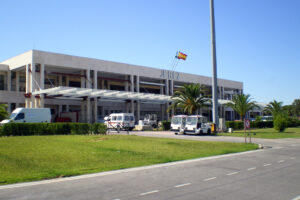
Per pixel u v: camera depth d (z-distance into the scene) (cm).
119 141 1908
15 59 4275
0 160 1065
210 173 941
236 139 2388
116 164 1088
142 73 5250
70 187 742
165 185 769
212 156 1369
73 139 1983
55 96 4006
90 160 1145
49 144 1616
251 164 1130
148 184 780
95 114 4378
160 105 5841
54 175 873
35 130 2378
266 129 4106
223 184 783
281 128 3422
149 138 2269
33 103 3856
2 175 852
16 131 2275
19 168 953
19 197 643
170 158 1258
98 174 918
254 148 1716
